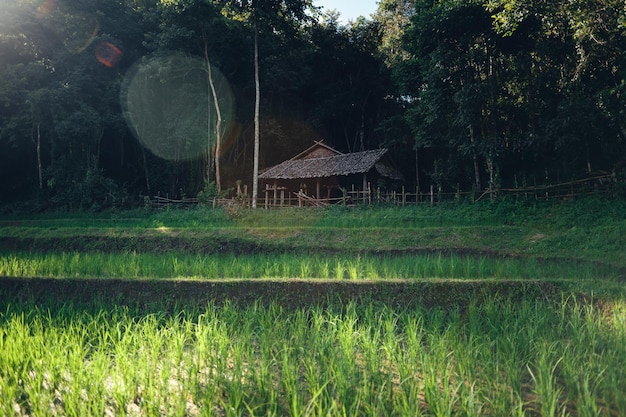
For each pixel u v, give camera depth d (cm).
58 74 3394
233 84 3750
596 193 2017
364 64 4138
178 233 1858
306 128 4091
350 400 464
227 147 3772
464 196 2398
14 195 3728
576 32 1803
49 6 3297
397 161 3578
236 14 3247
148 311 902
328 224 2008
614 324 674
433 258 1283
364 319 772
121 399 461
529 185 2308
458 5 2139
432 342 586
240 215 2234
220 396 504
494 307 800
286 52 3775
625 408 437
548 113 2242
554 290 873
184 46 3297
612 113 1925
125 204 3164
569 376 505
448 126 2481
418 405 450
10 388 482
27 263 1175
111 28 3506
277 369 580
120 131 3412
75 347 567
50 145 3603
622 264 1158
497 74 2361
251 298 912
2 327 692
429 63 2394
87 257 1224
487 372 534
